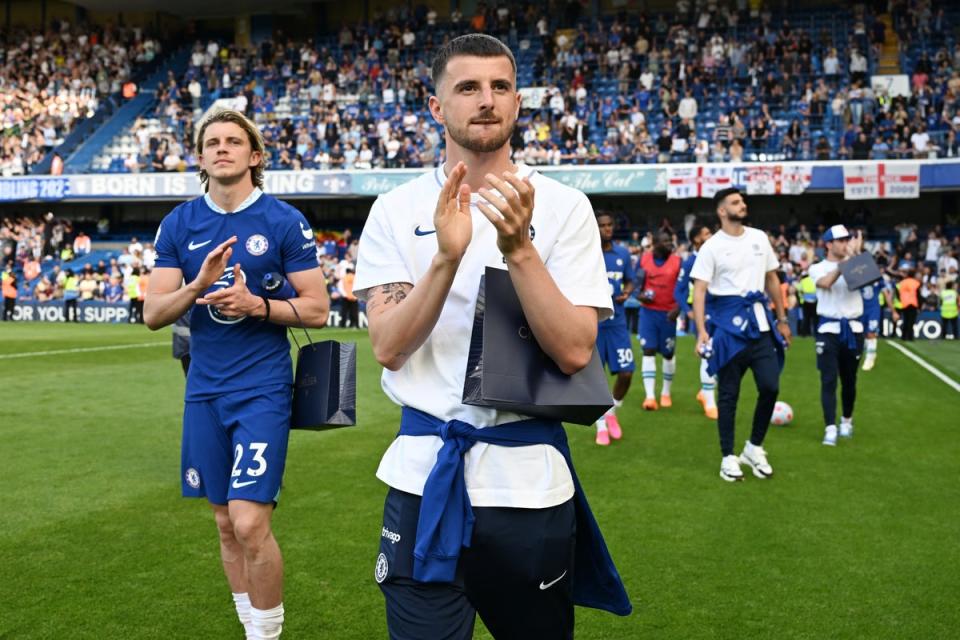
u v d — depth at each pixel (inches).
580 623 140.6
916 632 136.9
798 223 1015.6
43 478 237.3
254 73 1207.6
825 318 291.3
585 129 999.0
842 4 1119.0
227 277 130.7
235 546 131.3
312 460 263.3
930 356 602.5
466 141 81.2
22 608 144.6
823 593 153.5
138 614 142.8
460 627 79.6
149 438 296.2
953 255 886.4
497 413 80.4
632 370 293.9
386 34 1210.0
